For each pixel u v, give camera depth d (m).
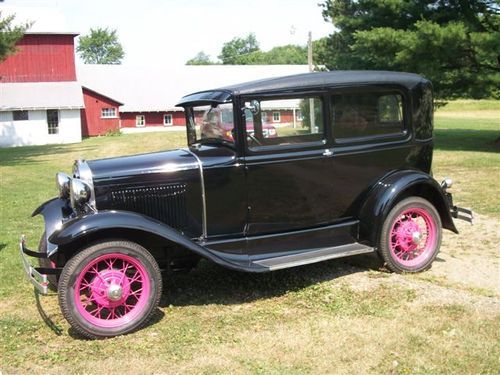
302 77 5.38
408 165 5.94
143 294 4.55
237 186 5.19
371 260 6.22
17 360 4.04
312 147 5.41
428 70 17.88
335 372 3.71
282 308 4.91
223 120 5.26
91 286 4.45
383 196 5.59
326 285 5.41
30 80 38.16
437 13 18.70
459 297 4.98
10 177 16.17
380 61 19.78
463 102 61.00
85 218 4.46
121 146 27.78
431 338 4.16
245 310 4.91
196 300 5.20
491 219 8.07
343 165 5.56
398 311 4.70
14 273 6.10
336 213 5.66
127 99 44.16
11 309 5.11
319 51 33.78
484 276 5.69
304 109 5.35
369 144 5.68
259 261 5.11
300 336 4.28
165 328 4.56
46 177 16.06
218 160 5.14
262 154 5.21
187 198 5.08
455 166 14.17
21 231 8.25
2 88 36.75
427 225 5.89
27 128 34.91
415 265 5.79
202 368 3.83
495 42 15.98
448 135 25.67
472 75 18.45
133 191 4.96
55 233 4.43
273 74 51.12
